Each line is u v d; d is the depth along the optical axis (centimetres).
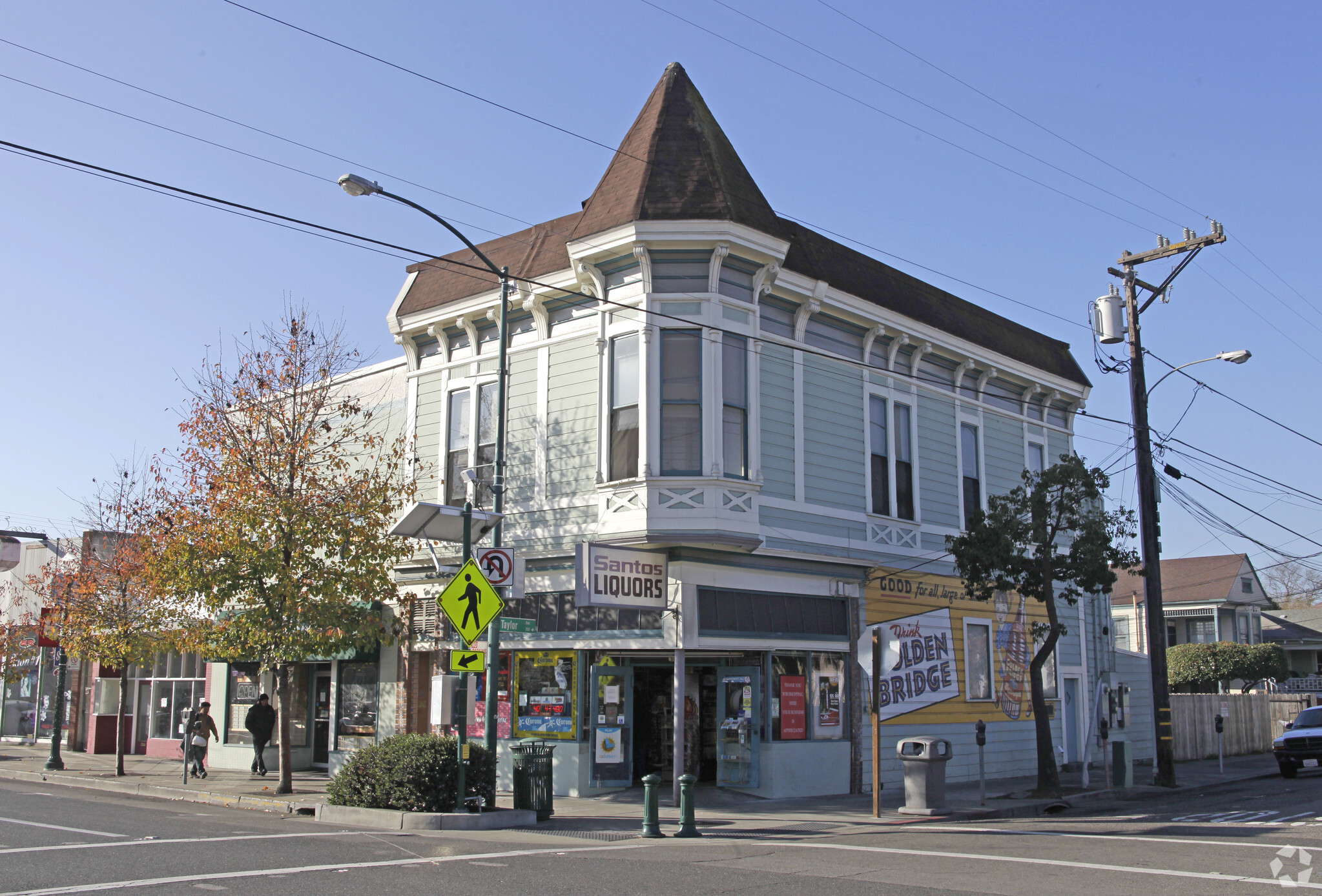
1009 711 2497
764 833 1488
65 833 1282
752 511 1856
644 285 1859
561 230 2133
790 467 2023
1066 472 2028
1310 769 2931
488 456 2145
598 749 1906
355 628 1939
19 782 2278
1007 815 1789
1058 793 1983
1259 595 5159
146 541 2075
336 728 2314
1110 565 2353
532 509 2022
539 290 2058
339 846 1233
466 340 2255
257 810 1788
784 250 1923
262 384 2011
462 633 1530
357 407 2130
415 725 2166
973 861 1160
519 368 2120
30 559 3431
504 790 1956
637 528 1808
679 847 1305
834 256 2211
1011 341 2659
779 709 1955
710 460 1812
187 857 1097
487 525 1748
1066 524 2077
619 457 1878
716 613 1866
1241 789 2334
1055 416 2833
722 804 1816
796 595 2025
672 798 1866
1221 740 2709
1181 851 1238
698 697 2078
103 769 2497
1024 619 2591
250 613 1894
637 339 1877
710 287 1858
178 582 1920
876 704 1708
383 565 2133
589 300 2008
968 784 2264
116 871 994
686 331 1856
